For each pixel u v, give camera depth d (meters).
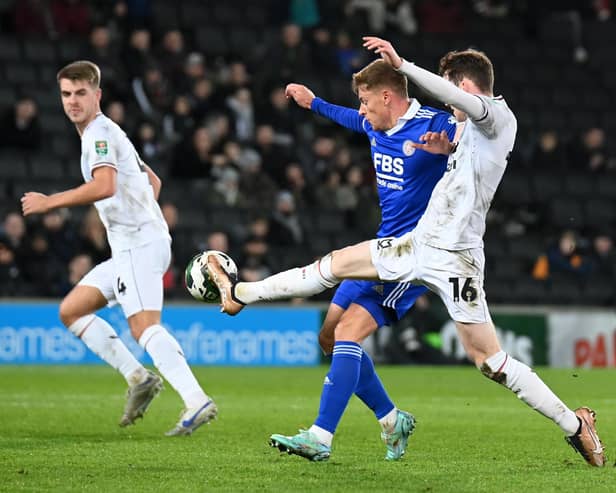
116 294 23.44
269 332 49.53
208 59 61.38
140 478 17.27
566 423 18.91
